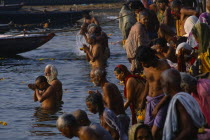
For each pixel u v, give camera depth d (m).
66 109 17.94
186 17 20.28
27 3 79.56
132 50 19.97
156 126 11.09
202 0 24.69
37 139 14.37
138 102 14.10
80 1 80.88
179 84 9.68
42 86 18.20
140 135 9.70
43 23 58.28
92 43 27.06
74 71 26.30
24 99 19.78
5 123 16.05
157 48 16.66
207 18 15.96
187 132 8.97
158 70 11.93
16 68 28.17
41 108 18.17
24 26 56.59
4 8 67.31
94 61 27.11
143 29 19.91
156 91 12.01
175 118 9.11
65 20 60.47
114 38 42.34
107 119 12.24
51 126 15.79
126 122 12.73
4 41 33.09
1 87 22.27
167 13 22.75
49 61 30.56
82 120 11.38
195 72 13.22
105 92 13.91
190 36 16.33
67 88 21.70
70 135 10.00
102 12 69.50
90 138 9.89
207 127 11.08
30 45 33.78
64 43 39.81
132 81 14.02
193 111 9.05
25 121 16.44
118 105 14.03
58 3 80.25
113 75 24.48
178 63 14.44
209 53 12.98
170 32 21.66
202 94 11.02
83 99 19.44
